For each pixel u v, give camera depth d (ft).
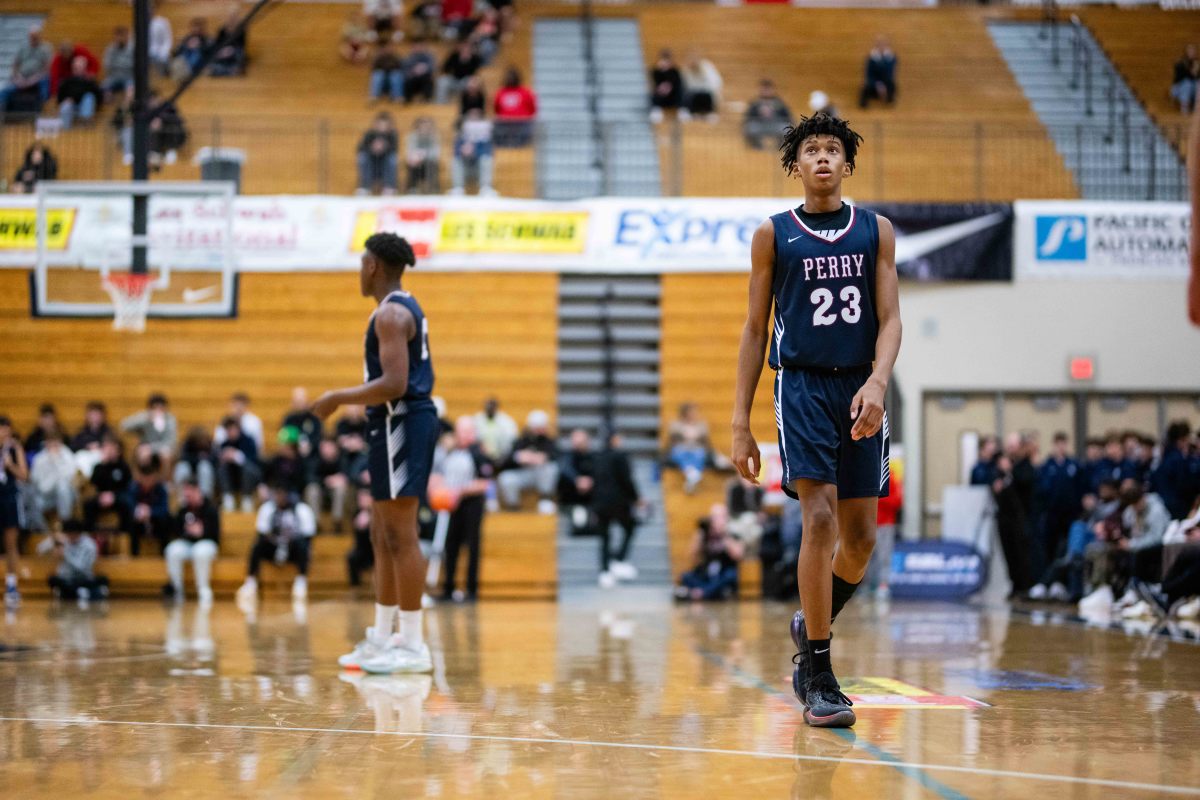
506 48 94.84
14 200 69.97
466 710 19.30
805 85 91.86
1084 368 70.85
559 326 71.15
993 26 99.45
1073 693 21.50
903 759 15.01
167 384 69.82
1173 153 82.43
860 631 36.94
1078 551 53.31
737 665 26.71
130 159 76.59
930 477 70.85
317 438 61.93
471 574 56.18
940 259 70.49
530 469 63.00
